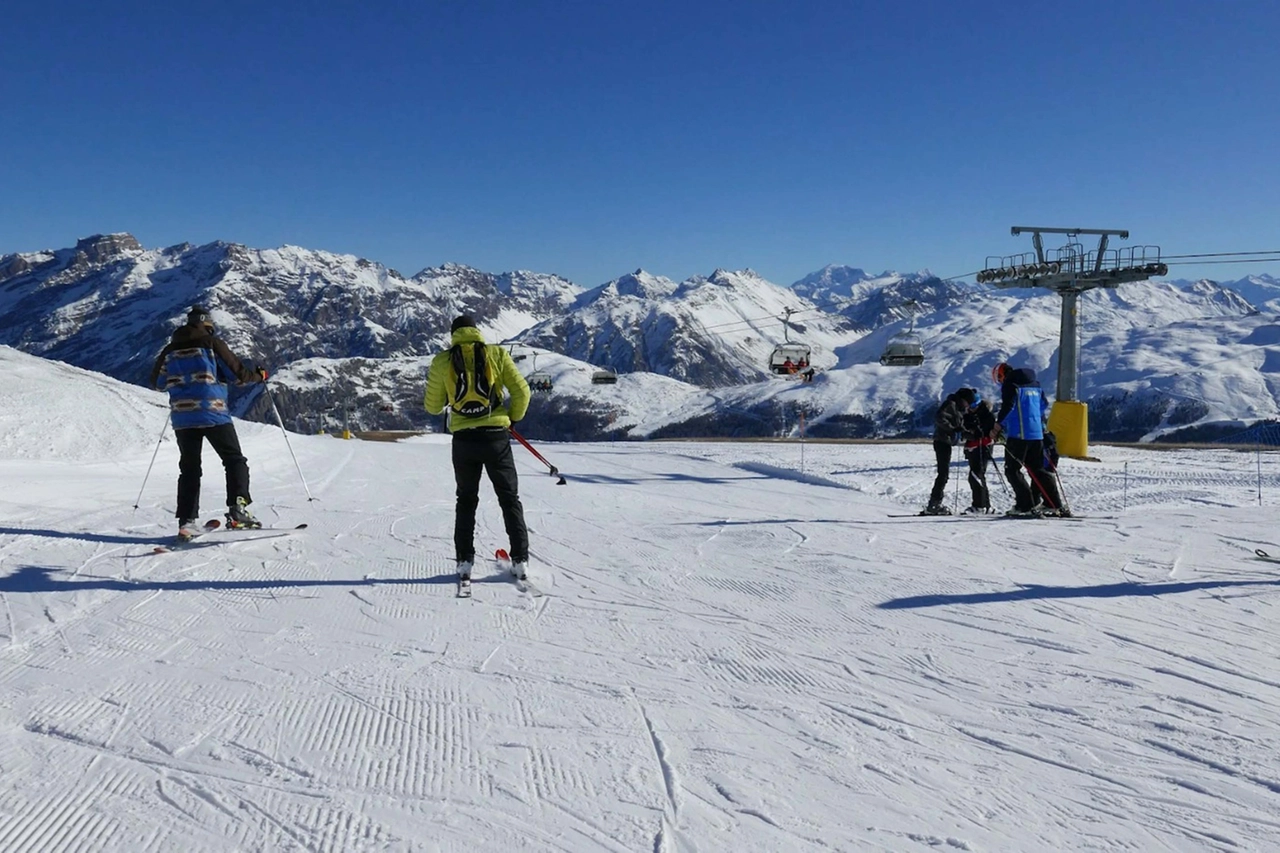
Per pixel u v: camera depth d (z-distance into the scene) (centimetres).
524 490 1087
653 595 512
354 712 320
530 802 252
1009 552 659
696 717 321
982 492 970
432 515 811
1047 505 916
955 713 328
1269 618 470
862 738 303
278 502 897
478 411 524
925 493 1307
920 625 452
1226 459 2012
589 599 500
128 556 589
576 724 312
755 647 410
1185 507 1194
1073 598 513
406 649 399
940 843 232
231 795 255
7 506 768
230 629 427
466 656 389
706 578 560
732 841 232
